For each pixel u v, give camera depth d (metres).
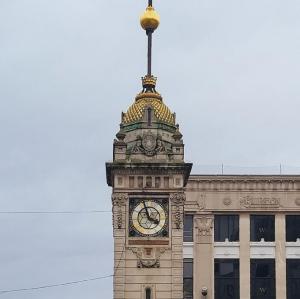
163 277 139.62
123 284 139.25
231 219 178.88
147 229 140.75
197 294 175.50
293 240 178.62
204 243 177.12
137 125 143.88
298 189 178.88
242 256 177.25
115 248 140.12
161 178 141.62
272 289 177.00
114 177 141.50
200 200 177.75
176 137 143.38
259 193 178.62
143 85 148.62
